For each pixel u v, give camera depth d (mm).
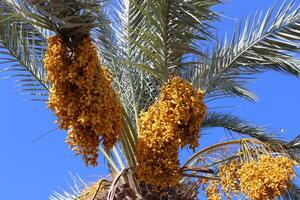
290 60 7637
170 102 6426
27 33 7844
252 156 7652
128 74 8242
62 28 5926
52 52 5922
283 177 6918
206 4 6699
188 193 7176
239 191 7504
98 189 7105
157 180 6469
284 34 7422
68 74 5910
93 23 5934
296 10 7406
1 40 7637
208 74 7957
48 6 5820
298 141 8492
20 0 6121
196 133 6449
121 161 7598
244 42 7715
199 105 6418
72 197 8484
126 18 8227
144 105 8156
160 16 6641
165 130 6418
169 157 6445
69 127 6074
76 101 6000
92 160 6070
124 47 8422
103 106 5996
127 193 6988
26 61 7828
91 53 5980
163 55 6918
